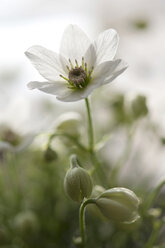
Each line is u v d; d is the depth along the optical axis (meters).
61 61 0.26
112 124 0.34
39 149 0.29
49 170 0.33
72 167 0.25
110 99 0.34
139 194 0.31
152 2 0.58
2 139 0.32
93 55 0.26
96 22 0.61
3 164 0.33
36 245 0.32
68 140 0.29
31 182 0.34
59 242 0.32
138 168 0.34
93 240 0.31
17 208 0.32
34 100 0.39
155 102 0.36
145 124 0.33
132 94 0.31
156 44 0.51
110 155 0.35
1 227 0.30
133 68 0.47
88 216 0.31
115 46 0.25
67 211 0.33
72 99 0.25
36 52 0.26
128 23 0.51
